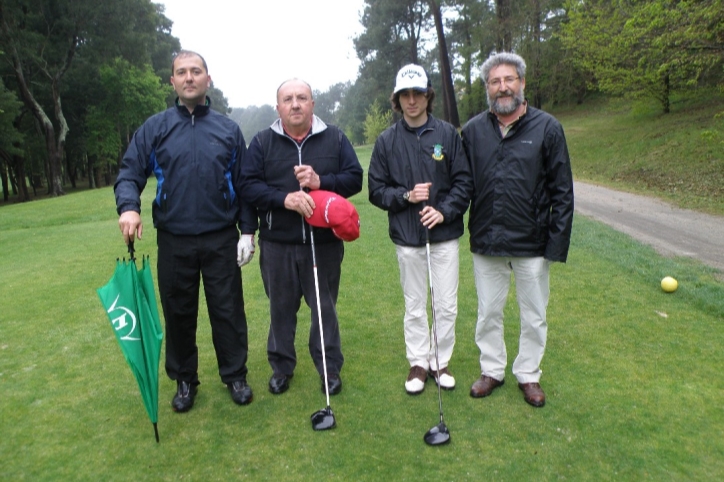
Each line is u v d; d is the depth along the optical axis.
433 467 2.66
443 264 3.38
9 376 3.78
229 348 3.34
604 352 3.91
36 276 6.71
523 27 23.56
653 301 4.95
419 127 3.33
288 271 3.41
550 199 3.17
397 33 39.03
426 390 3.46
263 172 3.33
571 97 30.45
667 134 16.08
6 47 27.25
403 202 3.30
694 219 9.16
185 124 3.11
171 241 3.16
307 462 2.73
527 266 3.19
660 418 3.04
